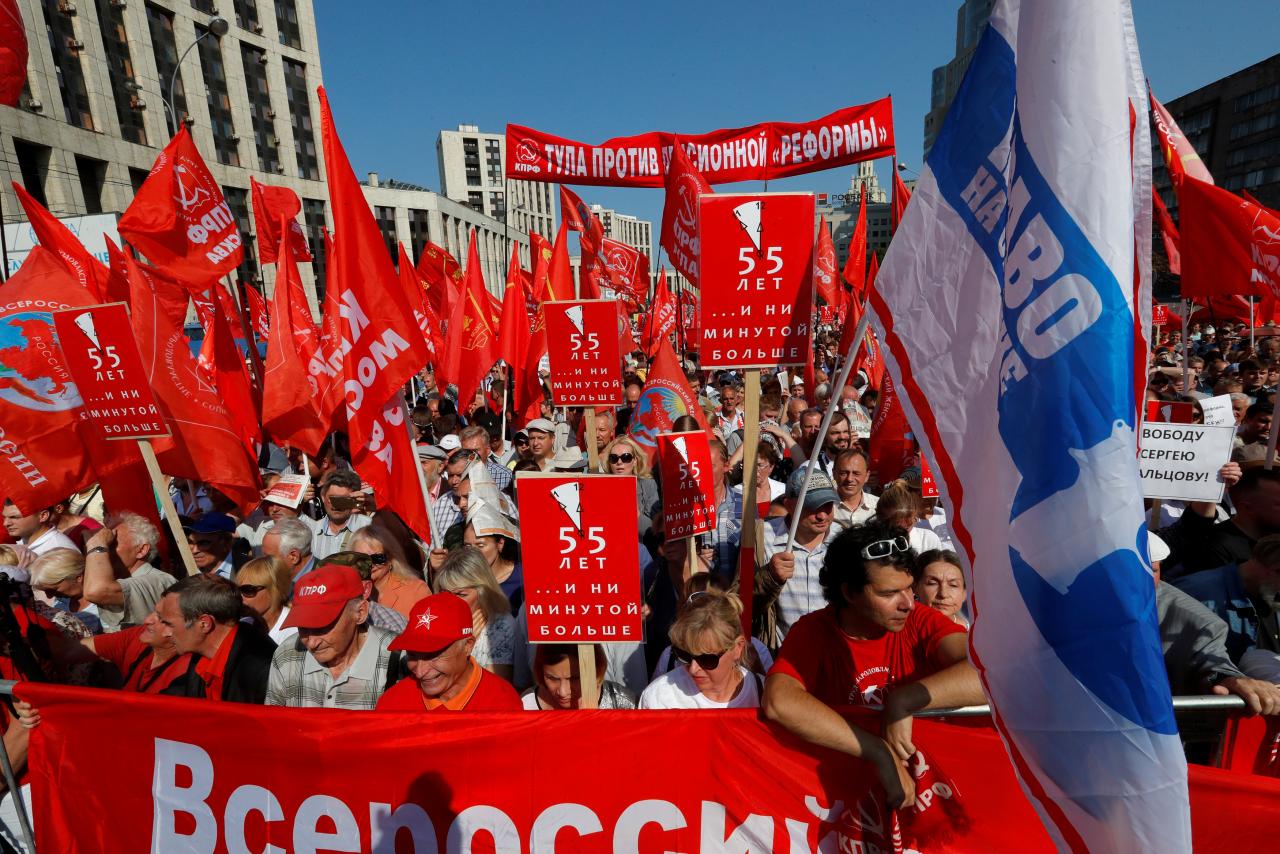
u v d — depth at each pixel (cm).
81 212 2375
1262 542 297
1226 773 189
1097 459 138
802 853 215
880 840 210
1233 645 304
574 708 269
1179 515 494
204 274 530
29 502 438
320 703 299
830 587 219
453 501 583
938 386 179
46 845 244
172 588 307
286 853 235
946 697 191
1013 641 150
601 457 722
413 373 390
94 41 2462
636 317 1980
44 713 243
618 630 247
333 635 285
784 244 293
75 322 374
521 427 809
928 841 208
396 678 304
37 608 343
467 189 9862
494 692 278
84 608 435
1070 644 140
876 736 200
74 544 494
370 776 230
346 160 375
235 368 603
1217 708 223
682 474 376
